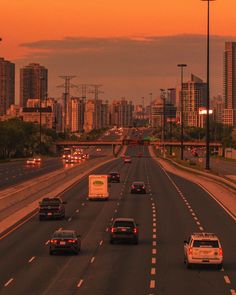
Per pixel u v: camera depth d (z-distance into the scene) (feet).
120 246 402.93
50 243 371.35
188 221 531.09
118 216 562.25
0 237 440.45
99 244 411.13
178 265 336.70
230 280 295.89
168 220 536.83
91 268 327.88
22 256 364.58
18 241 422.41
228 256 366.43
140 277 303.48
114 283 289.12
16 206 588.09
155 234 458.09
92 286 282.15
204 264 322.55
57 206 533.96
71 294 265.13
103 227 492.54
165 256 365.40
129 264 339.57
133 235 408.67
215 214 578.25
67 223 515.09
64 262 345.31
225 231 474.90
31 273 313.94
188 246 327.26
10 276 306.14
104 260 351.87
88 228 486.79
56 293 266.98
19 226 496.64
